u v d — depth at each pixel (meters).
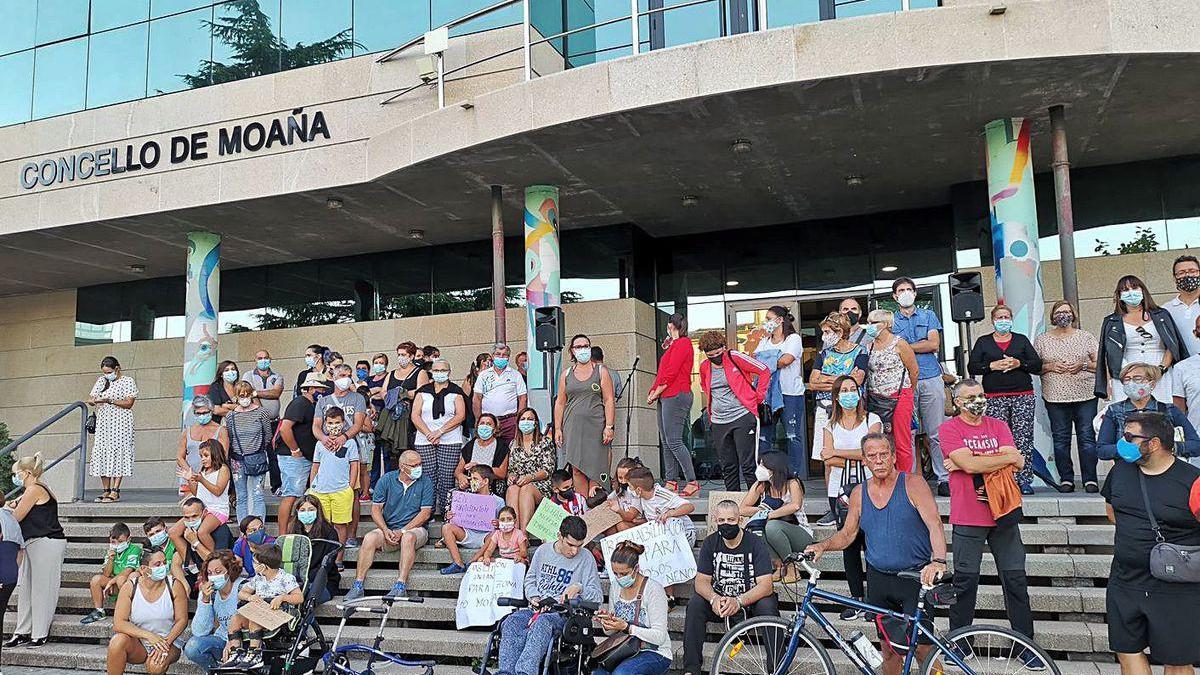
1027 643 4.87
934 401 7.55
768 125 8.86
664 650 5.78
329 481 8.03
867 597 5.58
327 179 10.44
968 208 10.80
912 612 5.32
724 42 8.09
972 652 5.02
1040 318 8.75
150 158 11.25
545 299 10.38
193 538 7.68
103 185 11.41
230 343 13.93
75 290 15.08
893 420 6.77
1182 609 4.36
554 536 6.78
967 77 7.89
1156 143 9.73
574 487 8.32
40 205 11.66
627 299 11.97
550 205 10.49
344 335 13.33
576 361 8.52
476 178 10.20
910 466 6.62
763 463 6.68
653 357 12.34
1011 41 7.56
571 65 10.09
